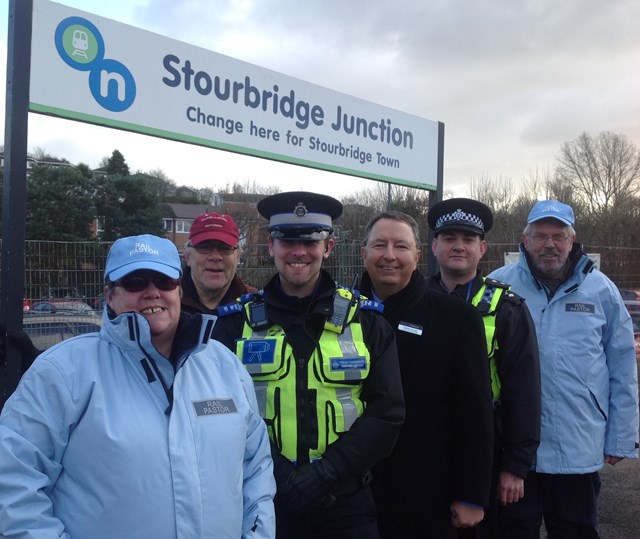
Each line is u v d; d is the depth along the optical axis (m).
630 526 4.35
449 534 2.62
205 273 3.54
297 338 2.31
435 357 2.62
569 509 3.25
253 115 4.41
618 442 3.34
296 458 2.20
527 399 2.88
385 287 2.75
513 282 3.55
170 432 1.72
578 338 3.30
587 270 3.35
